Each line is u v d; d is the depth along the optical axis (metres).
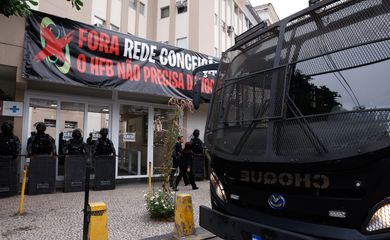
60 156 9.61
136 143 11.73
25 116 9.48
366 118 2.76
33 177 8.89
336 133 2.89
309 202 2.99
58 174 9.97
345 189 2.79
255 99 3.82
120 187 10.45
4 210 7.00
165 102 12.42
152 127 12.10
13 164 8.60
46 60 8.66
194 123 13.27
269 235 3.11
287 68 3.55
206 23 20.44
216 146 4.16
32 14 8.58
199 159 12.41
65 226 5.88
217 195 4.05
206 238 5.18
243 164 3.63
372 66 2.92
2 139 8.55
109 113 11.14
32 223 6.04
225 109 4.24
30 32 8.52
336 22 3.34
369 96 2.87
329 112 3.10
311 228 2.94
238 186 3.71
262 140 3.51
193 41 19.92
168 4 21.30
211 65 5.36
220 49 22.14
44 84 9.70
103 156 9.92
